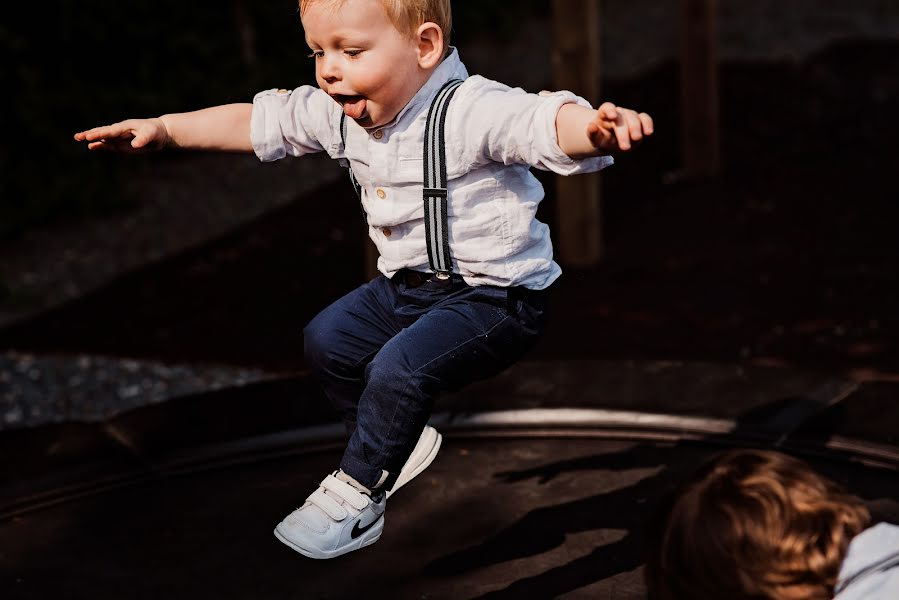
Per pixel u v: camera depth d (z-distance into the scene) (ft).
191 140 6.48
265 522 8.06
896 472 8.42
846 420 9.23
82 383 15.55
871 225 20.07
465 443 9.25
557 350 15.64
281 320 17.44
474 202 5.95
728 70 32.30
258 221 22.33
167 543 7.80
